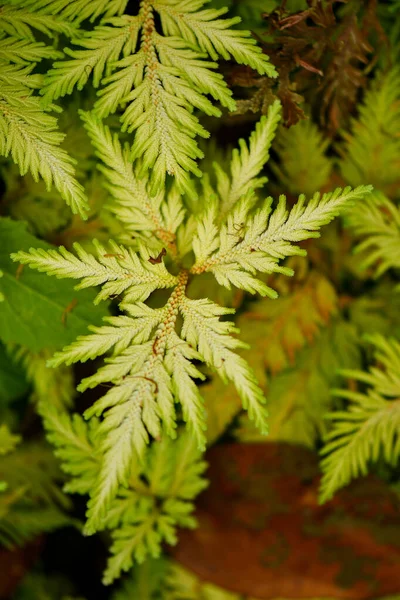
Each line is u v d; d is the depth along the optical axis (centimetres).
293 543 45
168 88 38
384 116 45
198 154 38
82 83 38
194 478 44
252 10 42
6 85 38
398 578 44
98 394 46
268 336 46
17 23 38
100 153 39
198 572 45
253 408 38
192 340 38
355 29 42
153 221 40
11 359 45
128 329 38
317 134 45
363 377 44
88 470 42
